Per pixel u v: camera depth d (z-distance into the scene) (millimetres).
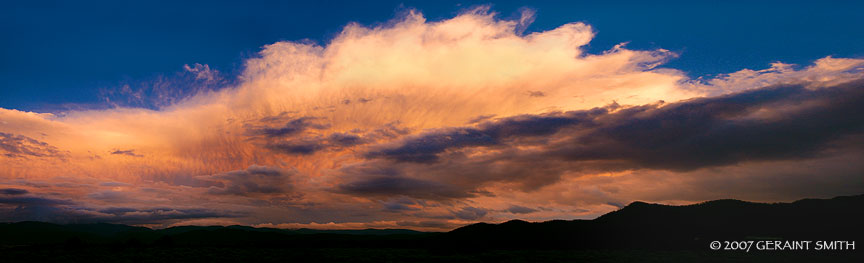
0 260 75875
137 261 75938
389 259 83062
